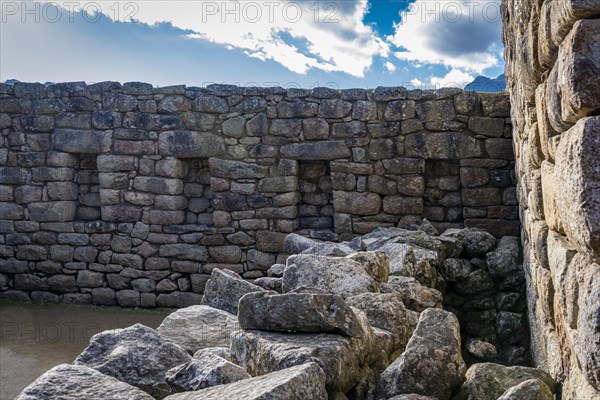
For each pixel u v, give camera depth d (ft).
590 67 4.89
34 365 17.30
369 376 7.98
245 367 7.88
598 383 4.70
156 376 8.09
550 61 6.69
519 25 9.64
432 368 7.54
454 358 7.78
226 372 7.10
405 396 7.01
